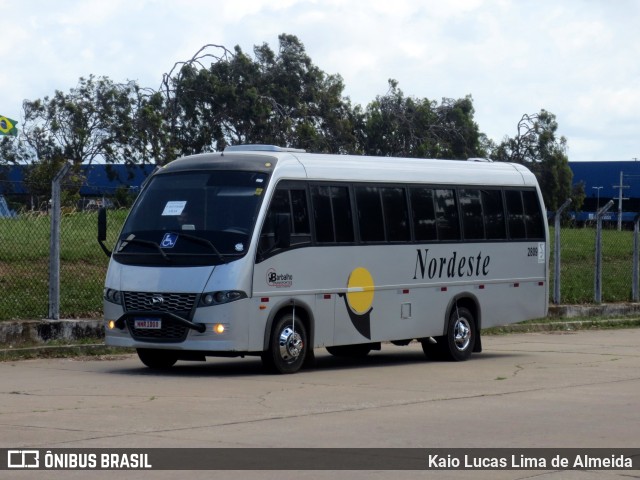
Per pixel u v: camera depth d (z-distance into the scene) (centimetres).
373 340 1669
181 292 1462
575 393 1341
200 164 1562
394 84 4747
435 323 1775
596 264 2720
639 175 7769
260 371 1570
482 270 1869
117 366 1608
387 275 1691
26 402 1194
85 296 1941
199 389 1330
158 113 4178
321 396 1282
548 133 5181
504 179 1931
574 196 5972
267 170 1528
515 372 1602
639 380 1494
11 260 1986
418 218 1756
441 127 4628
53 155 4331
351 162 1664
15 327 1702
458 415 1140
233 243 1470
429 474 833
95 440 952
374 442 967
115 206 2100
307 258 1555
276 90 4453
